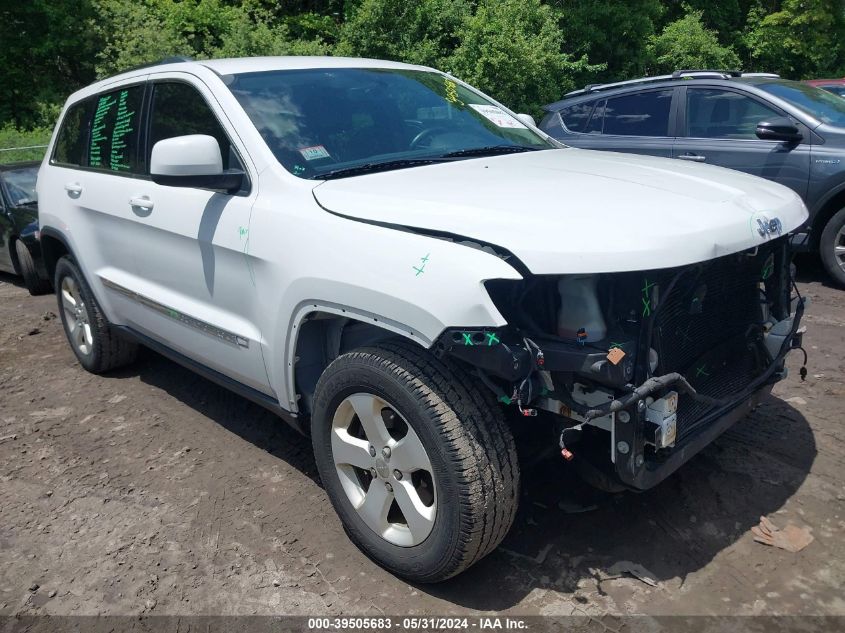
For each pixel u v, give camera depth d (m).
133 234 4.05
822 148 6.19
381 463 2.77
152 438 4.17
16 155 14.43
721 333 2.91
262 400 3.42
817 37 21.05
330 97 3.62
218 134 3.46
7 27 18.77
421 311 2.45
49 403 4.75
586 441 2.80
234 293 3.33
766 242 2.72
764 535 2.99
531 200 2.66
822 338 5.15
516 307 2.50
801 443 3.68
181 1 19.11
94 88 4.82
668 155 7.05
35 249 7.66
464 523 2.50
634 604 2.67
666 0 21.25
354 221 2.79
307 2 20.38
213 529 3.26
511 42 14.22
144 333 4.40
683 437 2.73
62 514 3.45
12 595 2.90
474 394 2.54
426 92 4.01
